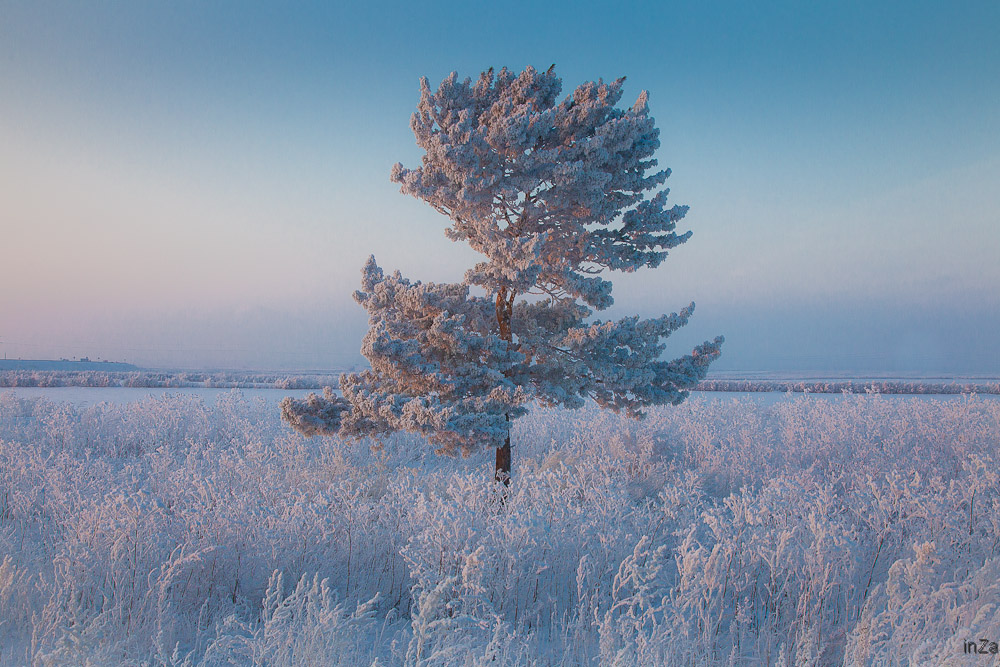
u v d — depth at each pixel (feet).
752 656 11.51
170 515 17.46
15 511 20.20
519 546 15.11
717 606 13.19
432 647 11.49
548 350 24.54
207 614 13.73
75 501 19.08
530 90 23.62
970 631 10.01
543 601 14.67
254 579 15.33
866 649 10.35
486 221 21.68
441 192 22.18
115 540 14.64
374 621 13.82
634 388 23.76
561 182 22.08
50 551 15.84
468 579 12.67
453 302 24.00
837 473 30.27
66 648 9.77
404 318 24.07
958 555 15.11
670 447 38.50
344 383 23.80
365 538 16.94
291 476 26.91
